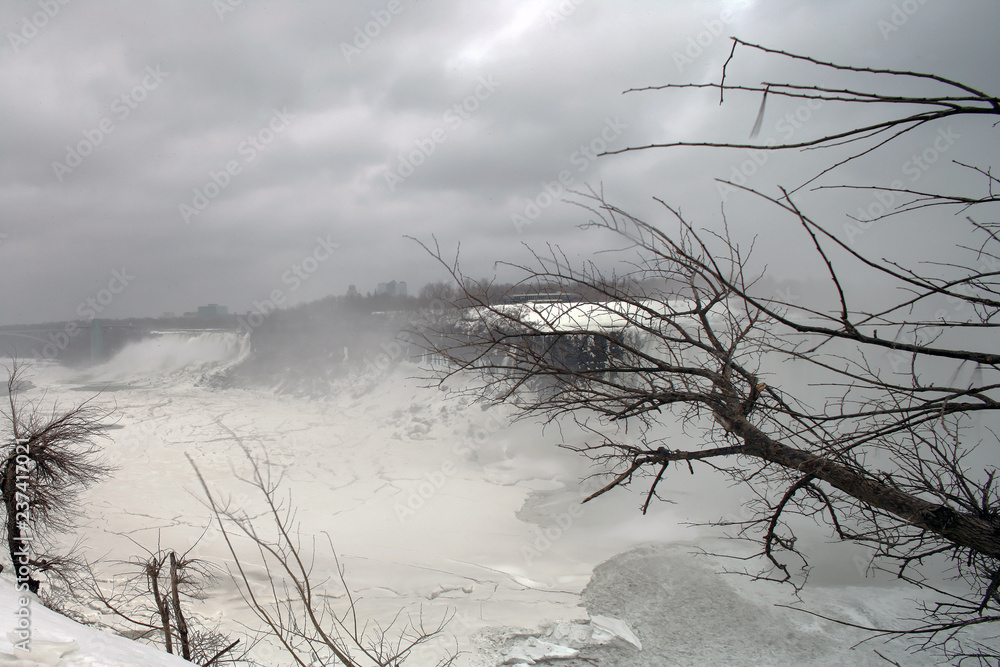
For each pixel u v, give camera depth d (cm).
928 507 359
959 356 300
